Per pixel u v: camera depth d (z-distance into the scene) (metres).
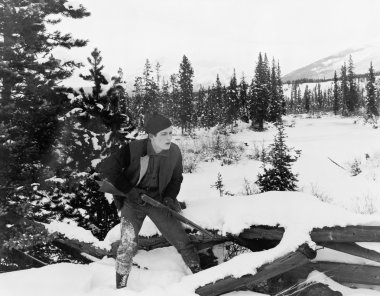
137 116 38.00
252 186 15.27
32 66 6.77
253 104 46.59
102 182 3.70
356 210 10.90
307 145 27.89
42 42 7.07
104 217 6.79
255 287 3.75
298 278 3.79
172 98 53.47
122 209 3.79
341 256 3.96
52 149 6.71
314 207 3.96
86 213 6.70
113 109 7.26
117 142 7.00
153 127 3.49
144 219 4.29
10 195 6.08
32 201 6.57
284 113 76.88
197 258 3.93
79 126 6.90
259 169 19.66
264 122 53.22
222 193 13.90
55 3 7.13
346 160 21.86
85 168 6.88
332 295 3.49
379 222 3.62
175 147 3.75
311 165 19.09
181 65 49.44
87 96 7.07
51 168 6.56
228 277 3.43
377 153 22.62
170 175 3.78
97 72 7.21
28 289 3.34
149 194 3.79
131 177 3.70
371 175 15.88
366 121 48.66
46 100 6.82
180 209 4.09
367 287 3.76
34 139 6.61
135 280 3.73
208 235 3.94
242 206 4.20
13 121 6.44
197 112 56.22
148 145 3.62
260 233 3.98
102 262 4.23
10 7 6.44
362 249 3.71
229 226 4.03
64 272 3.66
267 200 4.22
